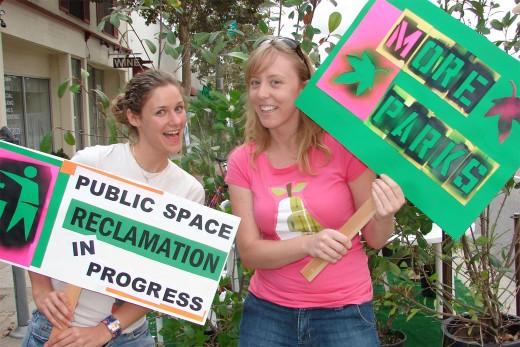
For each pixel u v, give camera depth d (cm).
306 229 204
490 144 197
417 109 203
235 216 206
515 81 196
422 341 377
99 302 212
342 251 190
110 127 307
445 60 202
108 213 205
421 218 299
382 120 204
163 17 358
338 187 205
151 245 205
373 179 207
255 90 206
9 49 1197
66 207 204
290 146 211
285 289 209
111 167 214
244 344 219
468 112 199
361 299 207
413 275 343
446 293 328
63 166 205
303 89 206
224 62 432
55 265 203
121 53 1677
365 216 195
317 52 299
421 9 205
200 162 309
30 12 1184
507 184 295
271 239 212
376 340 210
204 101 321
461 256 367
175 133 209
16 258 203
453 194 200
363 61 206
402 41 205
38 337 211
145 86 204
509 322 319
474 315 310
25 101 1284
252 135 217
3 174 204
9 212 204
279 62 202
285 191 206
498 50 197
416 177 202
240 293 307
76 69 1566
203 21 1368
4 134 392
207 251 206
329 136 211
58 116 1458
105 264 204
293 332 209
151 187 205
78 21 1507
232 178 217
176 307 206
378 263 312
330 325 204
